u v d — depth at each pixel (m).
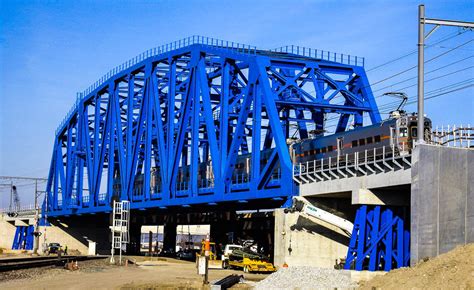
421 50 47.53
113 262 83.81
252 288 48.09
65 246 129.62
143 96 96.12
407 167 51.28
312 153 64.88
